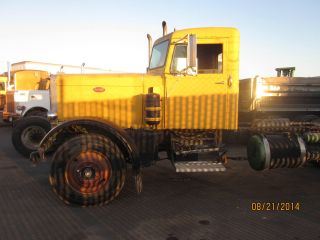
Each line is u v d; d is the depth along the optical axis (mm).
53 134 4703
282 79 6211
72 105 5246
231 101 5219
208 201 4965
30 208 4633
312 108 6441
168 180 6102
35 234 3812
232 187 5691
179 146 5305
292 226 4086
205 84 5203
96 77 5250
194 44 4570
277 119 5875
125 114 5281
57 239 3689
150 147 5113
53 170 4598
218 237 3766
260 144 5348
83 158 4617
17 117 12844
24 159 8109
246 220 4254
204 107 5215
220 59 5230
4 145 10328
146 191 5422
